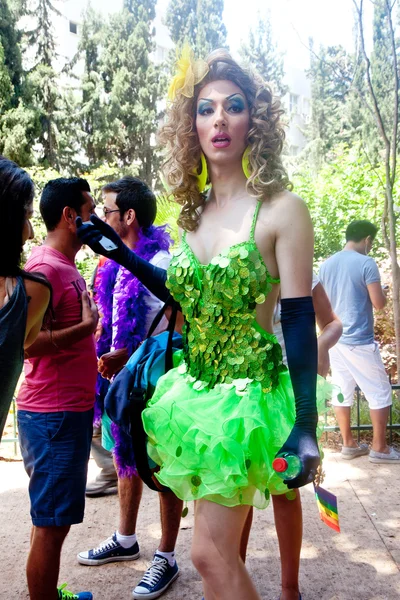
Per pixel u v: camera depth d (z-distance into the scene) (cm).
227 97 196
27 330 178
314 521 340
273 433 181
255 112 197
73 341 232
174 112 215
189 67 200
